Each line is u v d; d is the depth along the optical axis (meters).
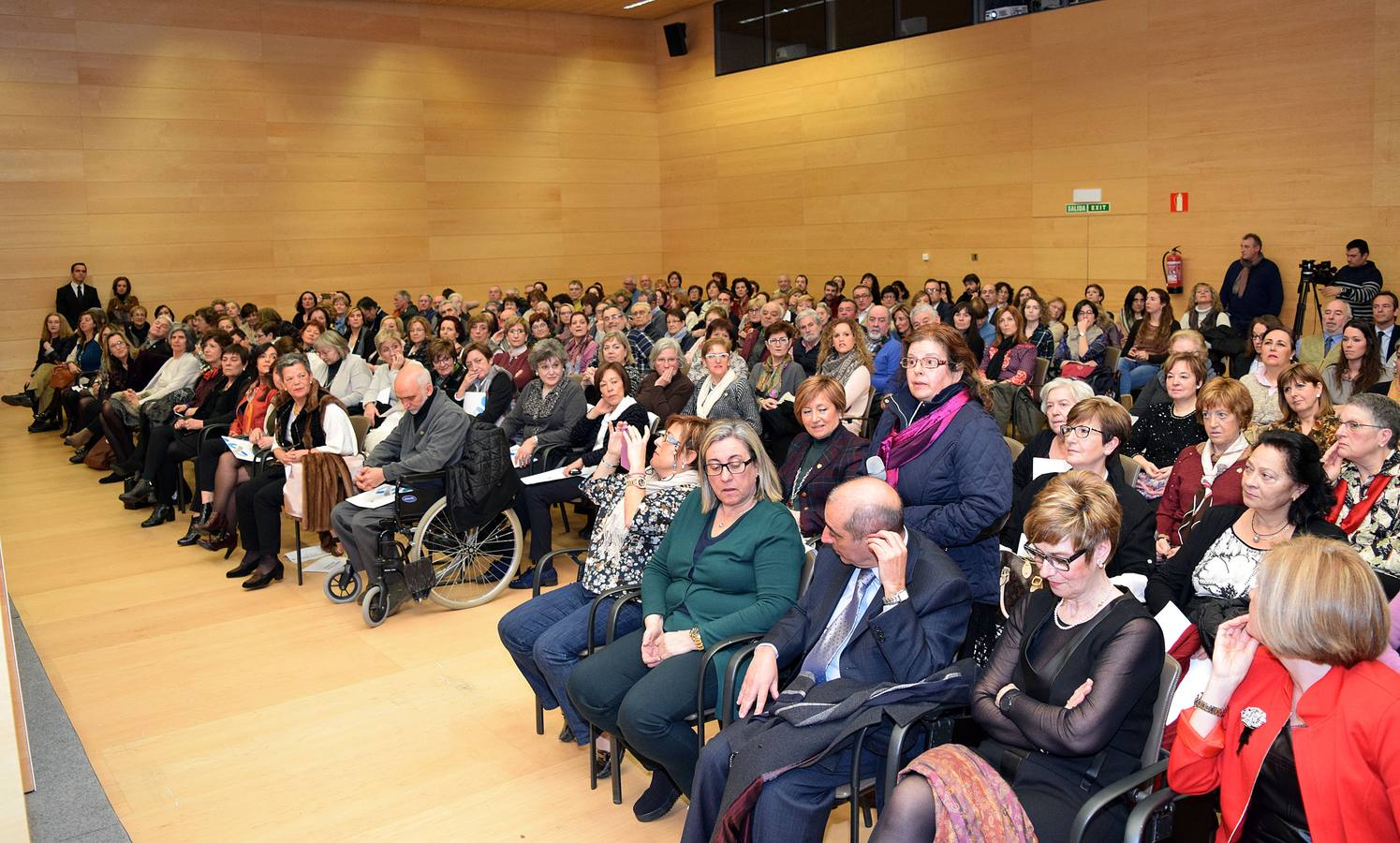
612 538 3.87
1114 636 2.42
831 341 6.95
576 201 17.02
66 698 4.39
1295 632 2.01
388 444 5.54
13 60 12.76
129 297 13.25
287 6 14.42
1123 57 11.31
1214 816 2.34
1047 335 9.10
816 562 3.13
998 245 12.83
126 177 13.52
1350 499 3.37
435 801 3.50
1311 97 9.91
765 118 15.70
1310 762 2.04
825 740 2.62
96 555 6.53
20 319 13.03
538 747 3.87
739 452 3.24
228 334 7.90
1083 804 2.22
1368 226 9.65
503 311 11.86
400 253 15.55
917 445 3.24
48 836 3.32
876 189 14.23
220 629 5.16
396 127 15.38
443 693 4.36
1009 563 3.20
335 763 3.77
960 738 2.81
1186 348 5.56
